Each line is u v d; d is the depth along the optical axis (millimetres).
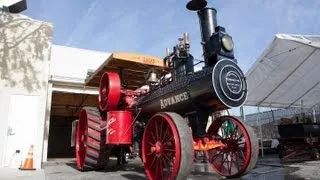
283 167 7984
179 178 4004
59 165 10234
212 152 6047
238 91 4754
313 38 9727
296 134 10844
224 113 6039
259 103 13461
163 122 4660
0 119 9281
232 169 5781
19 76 9773
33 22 10328
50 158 16156
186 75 5242
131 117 6016
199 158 7773
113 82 6578
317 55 10508
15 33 9984
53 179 6102
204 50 5148
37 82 9984
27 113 9664
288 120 12914
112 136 5805
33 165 9242
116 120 5848
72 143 8641
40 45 10289
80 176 6535
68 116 21750
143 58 7133
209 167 7516
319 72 11602
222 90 4559
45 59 10281
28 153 8773
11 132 9352
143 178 6016
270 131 19500
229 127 5711
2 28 9812
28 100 9750
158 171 4625
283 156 11172
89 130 7109
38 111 9797
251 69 11492
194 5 5383
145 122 6301
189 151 4043
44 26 10477
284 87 12539
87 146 7086
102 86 7062
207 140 5078
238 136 5559
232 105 4648
